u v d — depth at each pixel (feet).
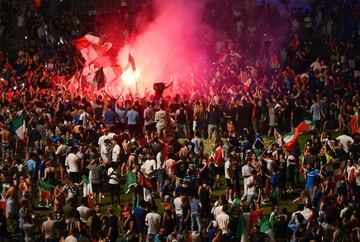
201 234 258.37
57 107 359.46
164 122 350.84
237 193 302.25
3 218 283.38
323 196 277.23
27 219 272.72
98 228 264.52
